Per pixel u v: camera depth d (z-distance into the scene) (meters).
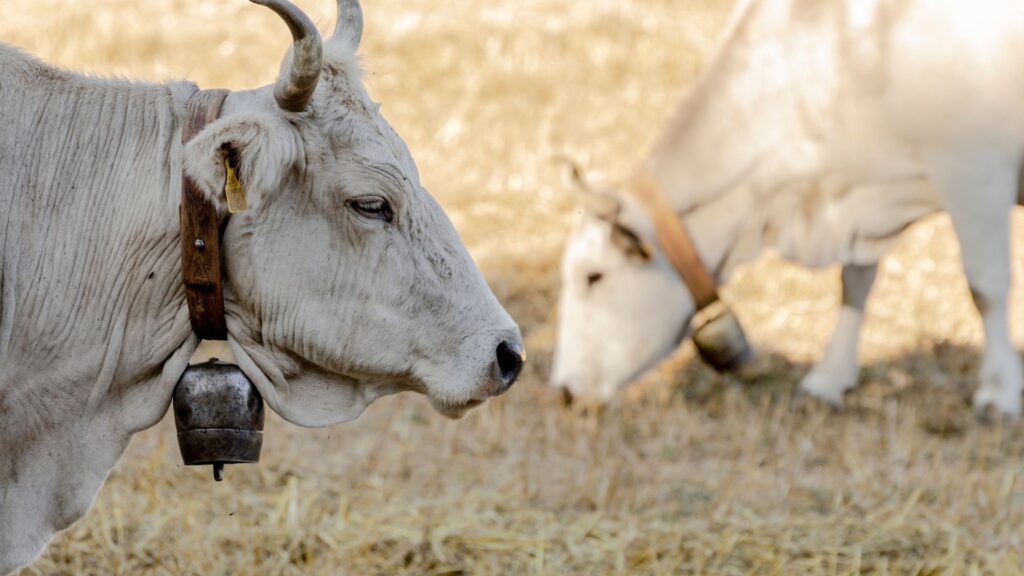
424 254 6.13
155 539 9.07
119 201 6.02
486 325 6.20
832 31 11.52
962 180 11.51
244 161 5.64
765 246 12.02
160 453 10.15
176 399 6.05
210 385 6.02
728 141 11.74
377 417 11.91
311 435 11.34
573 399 11.75
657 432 11.99
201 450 6.03
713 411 12.64
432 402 6.23
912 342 14.16
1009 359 11.98
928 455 11.47
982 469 11.02
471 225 16.52
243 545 9.12
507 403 12.35
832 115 11.59
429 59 19.84
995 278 11.73
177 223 5.97
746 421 12.29
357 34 6.30
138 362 6.09
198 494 9.89
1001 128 11.44
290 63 5.83
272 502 9.86
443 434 11.61
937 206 11.81
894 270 15.82
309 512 9.69
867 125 11.55
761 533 9.75
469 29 20.59
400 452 11.10
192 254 5.89
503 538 9.49
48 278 5.96
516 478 10.74
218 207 5.82
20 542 6.02
